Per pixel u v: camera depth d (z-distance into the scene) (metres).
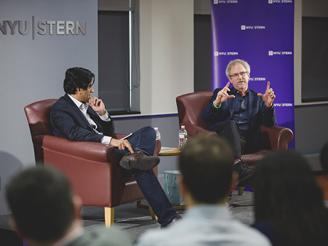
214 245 2.15
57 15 7.58
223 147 2.33
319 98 10.78
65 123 6.73
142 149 6.82
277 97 8.97
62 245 2.12
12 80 7.38
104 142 6.68
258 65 8.94
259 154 7.77
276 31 8.88
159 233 2.21
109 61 9.03
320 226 2.74
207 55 9.83
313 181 2.80
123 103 9.17
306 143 10.59
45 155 6.83
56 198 2.08
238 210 7.72
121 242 2.21
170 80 9.28
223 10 8.94
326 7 10.68
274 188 2.79
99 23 8.92
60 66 7.62
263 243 2.18
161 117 9.24
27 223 2.07
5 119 7.37
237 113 8.04
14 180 2.11
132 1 9.05
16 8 7.36
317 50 10.74
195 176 2.29
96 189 6.68
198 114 8.12
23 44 7.41
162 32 9.18
